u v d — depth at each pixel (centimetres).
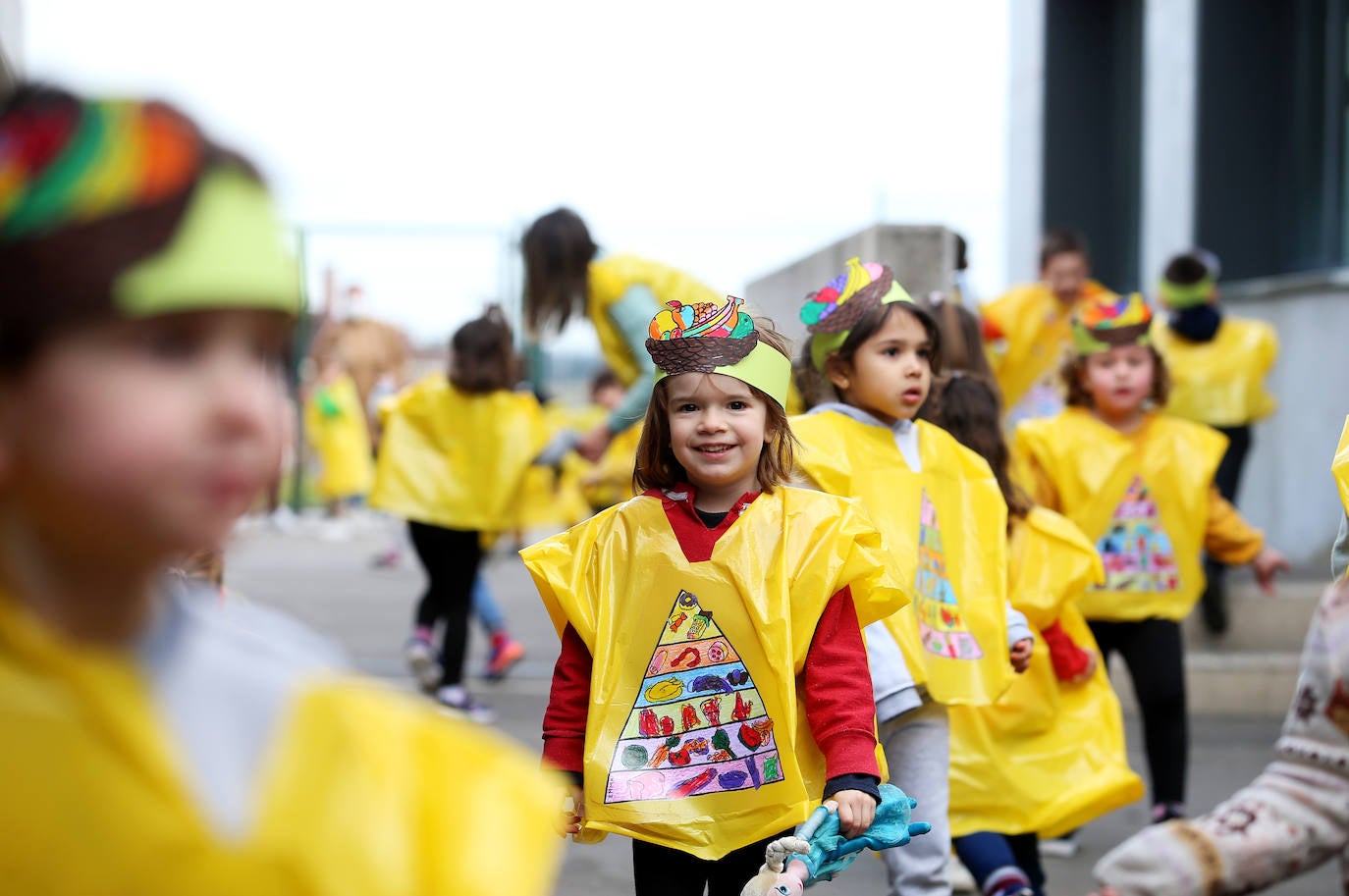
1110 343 494
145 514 102
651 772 265
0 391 100
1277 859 311
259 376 107
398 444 641
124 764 108
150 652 112
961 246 624
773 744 262
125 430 100
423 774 120
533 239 547
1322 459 863
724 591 270
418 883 116
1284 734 322
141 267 97
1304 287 880
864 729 260
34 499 102
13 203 97
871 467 347
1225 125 985
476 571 638
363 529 1438
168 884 108
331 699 118
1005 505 363
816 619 267
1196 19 988
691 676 268
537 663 757
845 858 248
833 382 359
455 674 623
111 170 98
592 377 1331
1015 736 398
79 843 107
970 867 380
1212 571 683
